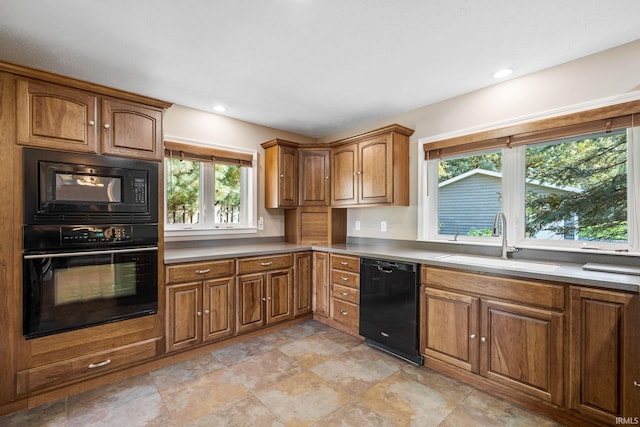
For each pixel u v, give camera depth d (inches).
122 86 103.9
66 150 79.0
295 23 70.2
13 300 73.0
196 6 63.9
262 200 147.2
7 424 68.6
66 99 79.1
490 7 64.7
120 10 64.8
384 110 126.6
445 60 87.0
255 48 80.7
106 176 85.0
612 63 80.7
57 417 71.1
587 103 84.2
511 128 98.0
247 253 112.5
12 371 72.7
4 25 69.5
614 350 62.4
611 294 62.7
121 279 87.3
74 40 76.1
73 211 80.0
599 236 86.0
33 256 74.2
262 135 147.6
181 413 72.4
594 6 64.2
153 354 92.4
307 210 152.7
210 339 103.7
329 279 126.6
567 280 67.9
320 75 96.1
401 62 88.1
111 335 85.9
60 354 78.5
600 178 85.8
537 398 72.4
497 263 89.0
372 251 113.5
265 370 92.4
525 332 74.1
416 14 67.1
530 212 98.3
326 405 75.5
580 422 67.8
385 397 79.0
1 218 71.7
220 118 132.9
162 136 95.7
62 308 78.6
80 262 80.9
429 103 119.0
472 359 83.5
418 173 123.3
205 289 102.7
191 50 81.4
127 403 76.3
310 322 132.9
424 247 120.8
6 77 71.9
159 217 94.6
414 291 95.9
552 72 90.5
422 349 94.7
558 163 93.0
